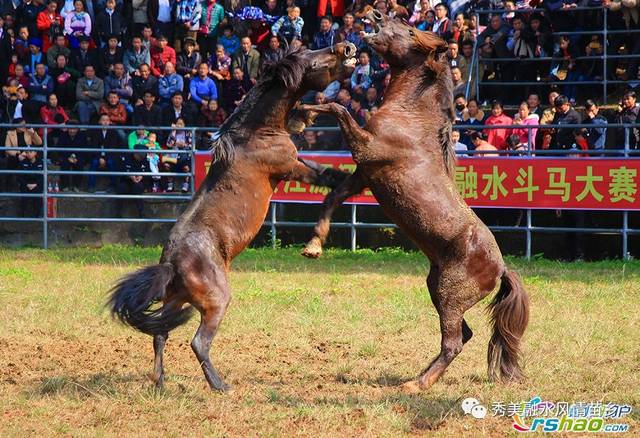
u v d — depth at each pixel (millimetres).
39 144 19312
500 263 8914
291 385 9078
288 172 8797
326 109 8562
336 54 8883
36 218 18375
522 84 19938
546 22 19875
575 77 20016
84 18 21125
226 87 20328
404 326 11641
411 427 7641
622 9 19266
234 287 14031
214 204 8609
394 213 8773
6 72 21203
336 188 8773
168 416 7871
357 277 15062
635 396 8531
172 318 8383
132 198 18609
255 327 11523
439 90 8867
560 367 9688
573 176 16453
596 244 17453
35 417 7918
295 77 8680
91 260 16688
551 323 11625
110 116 19562
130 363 9992
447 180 8766
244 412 7980
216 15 21484
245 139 8727
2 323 11602
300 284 14445
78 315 12094
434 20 19828
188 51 20719
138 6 21406
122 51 21016
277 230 18781
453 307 8812
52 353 10383
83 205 19250
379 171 8648
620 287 13922
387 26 8820
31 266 15953
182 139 19266
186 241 8469
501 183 16766
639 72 19750
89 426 7680
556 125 16531
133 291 8180
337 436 7355
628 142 16328
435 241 8742
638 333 11234
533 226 17797
